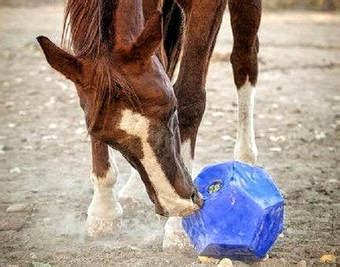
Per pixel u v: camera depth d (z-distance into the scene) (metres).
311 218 8.20
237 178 6.29
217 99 16.02
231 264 6.23
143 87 5.55
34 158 11.10
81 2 5.95
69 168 10.48
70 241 7.43
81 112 14.70
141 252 6.92
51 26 30.39
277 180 9.80
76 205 8.66
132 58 5.55
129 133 5.59
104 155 7.41
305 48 25.53
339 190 9.38
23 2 40.66
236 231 6.14
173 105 5.70
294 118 14.23
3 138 12.46
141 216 8.02
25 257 6.96
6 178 9.98
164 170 5.69
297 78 19.52
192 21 7.08
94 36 5.72
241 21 8.92
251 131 9.21
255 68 9.19
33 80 18.72
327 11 39.09
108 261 6.67
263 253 6.31
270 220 6.22
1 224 8.01
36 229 7.84
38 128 13.25
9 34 27.80
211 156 11.10
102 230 7.44
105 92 5.48
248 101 9.19
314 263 6.70
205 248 6.25
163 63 6.32
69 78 5.55
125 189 8.27
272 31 30.27
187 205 5.82
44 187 9.52
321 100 16.38
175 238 6.82
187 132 7.02
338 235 7.64
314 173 10.22
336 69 21.36
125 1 5.77
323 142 12.20
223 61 21.83
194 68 7.08
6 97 16.44
